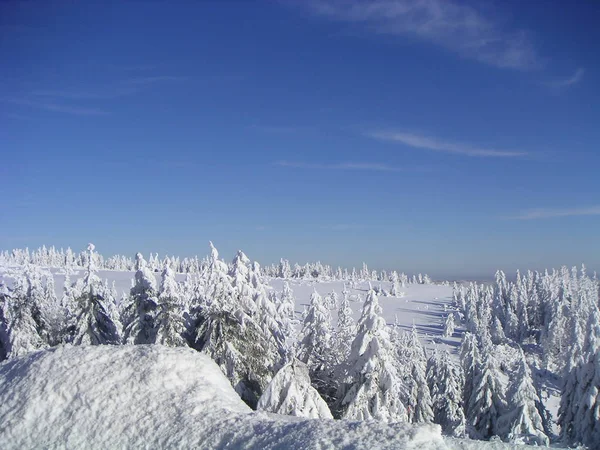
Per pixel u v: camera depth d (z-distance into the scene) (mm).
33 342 33438
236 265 27969
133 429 11891
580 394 31000
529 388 32219
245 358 24953
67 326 30297
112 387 13297
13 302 33812
